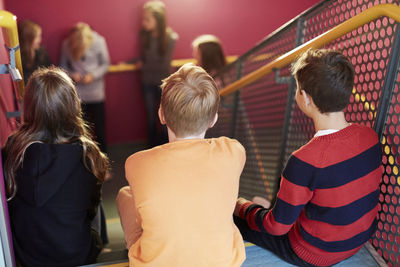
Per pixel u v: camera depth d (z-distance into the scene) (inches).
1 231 54.4
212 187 47.6
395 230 59.5
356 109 66.6
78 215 62.6
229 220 50.2
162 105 50.2
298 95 57.4
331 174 52.4
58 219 60.4
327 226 55.7
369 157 53.7
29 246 61.8
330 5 73.7
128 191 71.6
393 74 55.9
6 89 90.1
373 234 64.9
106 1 191.5
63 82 61.0
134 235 61.3
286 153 97.0
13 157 57.8
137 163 48.4
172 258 47.8
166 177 47.1
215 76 158.2
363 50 63.2
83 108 181.0
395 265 60.0
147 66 189.2
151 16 179.9
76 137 62.1
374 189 55.3
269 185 122.4
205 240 47.8
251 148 135.9
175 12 203.3
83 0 188.9
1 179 54.0
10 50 60.7
